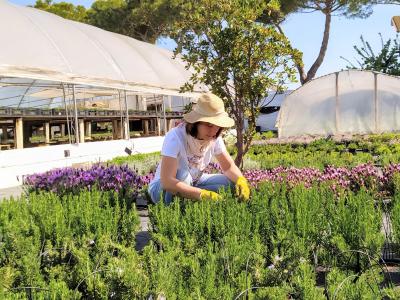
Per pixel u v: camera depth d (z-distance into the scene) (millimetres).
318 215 4051
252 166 9484
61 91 21531
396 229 3980
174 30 8000
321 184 5551
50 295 2611
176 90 21750
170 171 4707
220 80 7715
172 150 4727
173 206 4477
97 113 17734
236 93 7824
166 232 3979
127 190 6102
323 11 31219
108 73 17188
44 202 4648
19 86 18797
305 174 6902
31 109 14172
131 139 18125
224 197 4531
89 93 22859
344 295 2623
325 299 2602
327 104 19938
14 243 3617
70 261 3629
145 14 35000
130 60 19812
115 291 2807
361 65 28531
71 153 14359
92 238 3809
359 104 19578
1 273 3096
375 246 3551
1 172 11633
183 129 4895
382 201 5359
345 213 3971
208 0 7594
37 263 3305
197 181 5246
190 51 7883
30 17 15789
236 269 3113
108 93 23250
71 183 6625
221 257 3178
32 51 14070
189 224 3967
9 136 21641
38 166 12969
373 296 2635
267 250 3654
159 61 22812
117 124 20984
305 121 20344
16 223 4121
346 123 19781
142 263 3080
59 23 17359
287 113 20438
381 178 6539
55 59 14703
